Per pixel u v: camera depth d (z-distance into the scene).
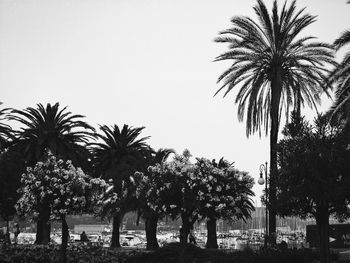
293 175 19.11
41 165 23.84
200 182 24.14
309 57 33.34
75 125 41.66
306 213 20.83
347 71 24.38
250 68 34.41
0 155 32.84
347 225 36.41
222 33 34.72
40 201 23.53
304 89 34.12
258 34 34.19
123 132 45.78
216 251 28.50
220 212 25.08
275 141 32.78
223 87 35.81
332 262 24.02
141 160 39.03
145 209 33.44
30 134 40.47
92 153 44.62
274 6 33.81
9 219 35.22
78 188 23.36
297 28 33.53
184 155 25.08
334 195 18.39
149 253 28.50
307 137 20.06
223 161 27.23
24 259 26.22
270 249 26.64
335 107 23.78
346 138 19.41
